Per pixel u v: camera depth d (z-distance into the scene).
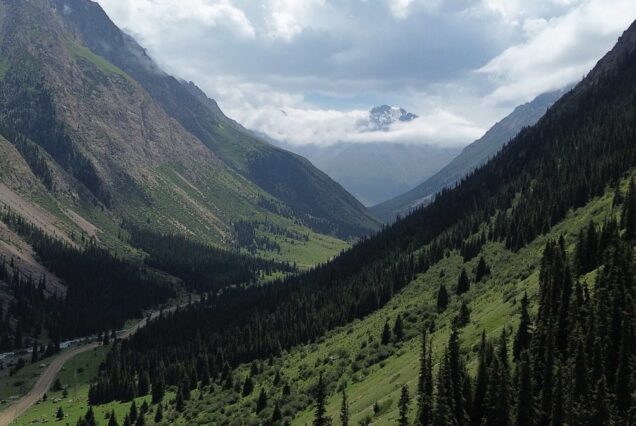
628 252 104.12
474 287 184.38
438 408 86.25
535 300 120.69
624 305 91.06
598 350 85.12
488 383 90.94
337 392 151.38
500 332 112.81
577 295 97.19
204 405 175.75
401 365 138.62
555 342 92.69
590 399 81.50
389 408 111.06
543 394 85.88
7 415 195.12
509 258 192.62
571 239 173.25
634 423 77.62
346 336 198.50
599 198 190.62
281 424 143.12
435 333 156.00
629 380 81.19
